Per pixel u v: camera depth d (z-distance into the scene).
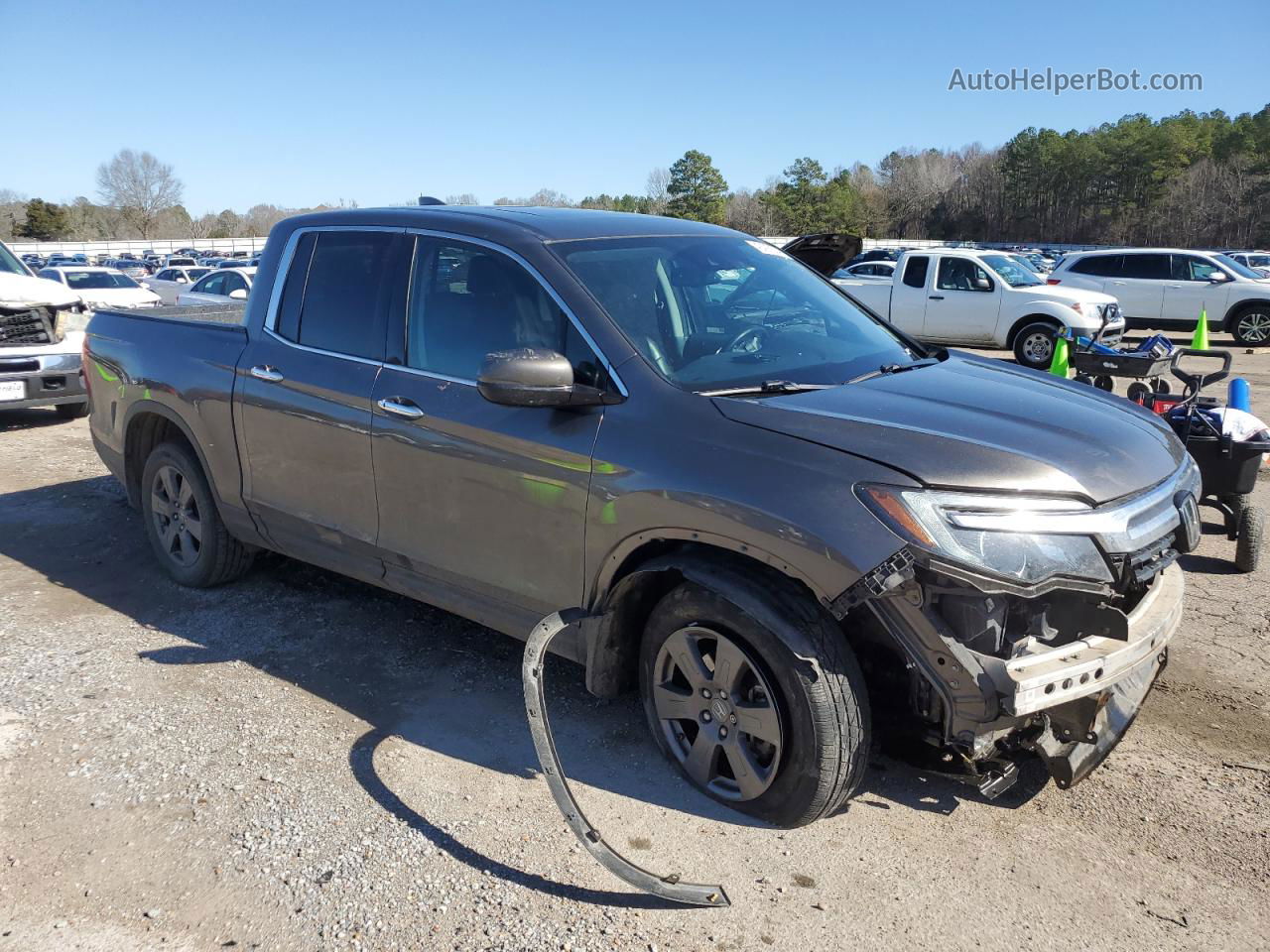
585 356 3.22
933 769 3.01
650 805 3.08
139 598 4.80
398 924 2.56
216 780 3.20
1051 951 2.49
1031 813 3.09
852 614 2.90
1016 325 16.00
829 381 3.28
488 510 3.38
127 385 4.87
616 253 3.56
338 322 3.96
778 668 2.79
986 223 115.50
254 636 4.35
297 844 2.88
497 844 2.90
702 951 2.48
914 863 2.83
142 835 2.92
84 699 3.75
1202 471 5.23
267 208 127.69
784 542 2.66
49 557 5.40
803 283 4.08
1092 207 110.00
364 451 3.74
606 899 2.67
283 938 2.52
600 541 3.08
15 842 2.88
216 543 4.68
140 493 5.18
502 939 2.51
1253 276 18.94
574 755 3.38
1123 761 3.42
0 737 3.46
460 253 3.63
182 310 5.55
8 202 121.12
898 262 17.12
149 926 2.55
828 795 2.79
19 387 8.63
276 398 4.06
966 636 2.62
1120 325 15.70
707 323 3.46
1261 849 2.91
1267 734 3.61
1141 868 2.82
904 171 124.94
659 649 3.15
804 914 2.61
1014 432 2.87
